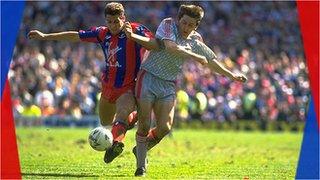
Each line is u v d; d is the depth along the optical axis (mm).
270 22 99375
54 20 94375
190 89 74625
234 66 86438
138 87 21812
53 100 69875
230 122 75375
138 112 21984
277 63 86500
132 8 97375
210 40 96375
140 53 22797
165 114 21859
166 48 20875
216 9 99250
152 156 31875
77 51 81312
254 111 75938
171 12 98375
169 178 21922
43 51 81875
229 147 41750
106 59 23062
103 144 21172
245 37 97125
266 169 26547
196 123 73438
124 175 22703
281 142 49688
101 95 23578
